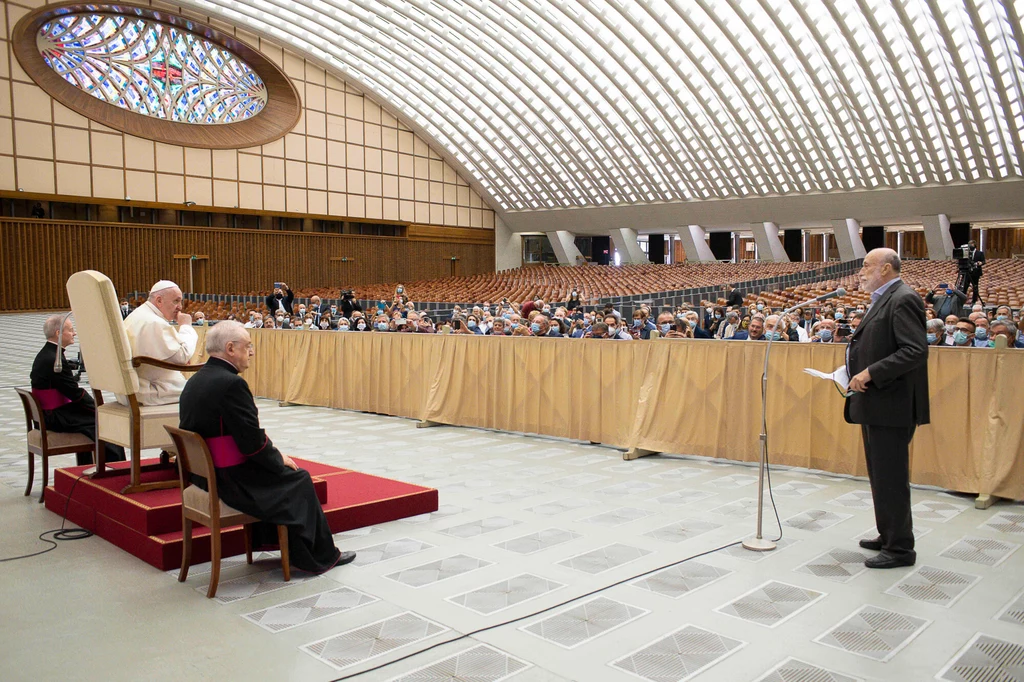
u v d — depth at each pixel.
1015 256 38.91
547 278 37.12
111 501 4.48
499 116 34.62
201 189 30.94
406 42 30.12
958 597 3.52
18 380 13.14
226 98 32.50
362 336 9.89
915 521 4.76
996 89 24.05
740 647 3.01
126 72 29.47
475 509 5.12
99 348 4.64
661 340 6.88
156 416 4.62
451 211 41.62
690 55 26.86
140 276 29.41
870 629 3.17
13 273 26.31
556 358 7.68
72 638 3.12
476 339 8.42
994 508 5.06
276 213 33.31
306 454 7.07
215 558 3.57
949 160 29.45
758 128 30.91
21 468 6.56
